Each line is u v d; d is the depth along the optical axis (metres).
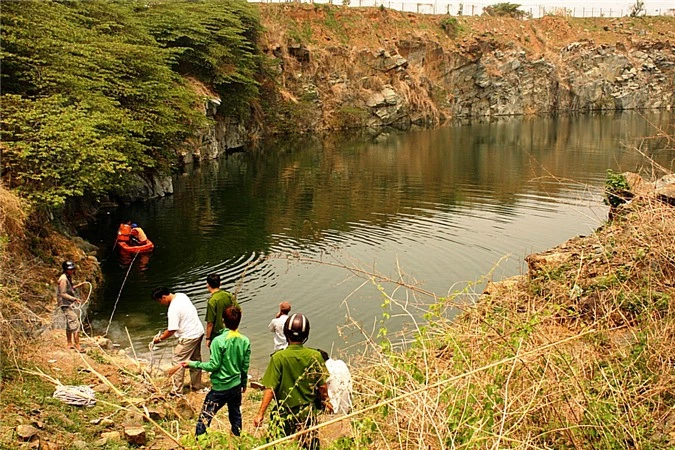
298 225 23.23
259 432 6.80
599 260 7.56
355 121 69.62
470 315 5.96
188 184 32.34
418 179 33.84
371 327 13.15
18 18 21.09
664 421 5.04
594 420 4.76
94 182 17.86
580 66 96.62
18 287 10.84
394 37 80.12
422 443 4.21
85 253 17.64
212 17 45.59
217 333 9.31
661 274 6.59
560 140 53.47
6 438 6.30
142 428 7.22
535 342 5.39
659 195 8.48
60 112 18.44
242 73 46.84
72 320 10.57
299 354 5.83
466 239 21.06
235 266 17.97
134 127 22.53
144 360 11.39
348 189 31.00
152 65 26.97
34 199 15.83
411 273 17.39
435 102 81.12
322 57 70.44
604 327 6.15
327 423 4.28
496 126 71.31
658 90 101.19
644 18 111.00
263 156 44.34
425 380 4.82
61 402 7.75
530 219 23.91
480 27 93.44
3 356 8.47
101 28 28.72
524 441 4.45
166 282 16.52
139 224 23.17
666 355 5.46
